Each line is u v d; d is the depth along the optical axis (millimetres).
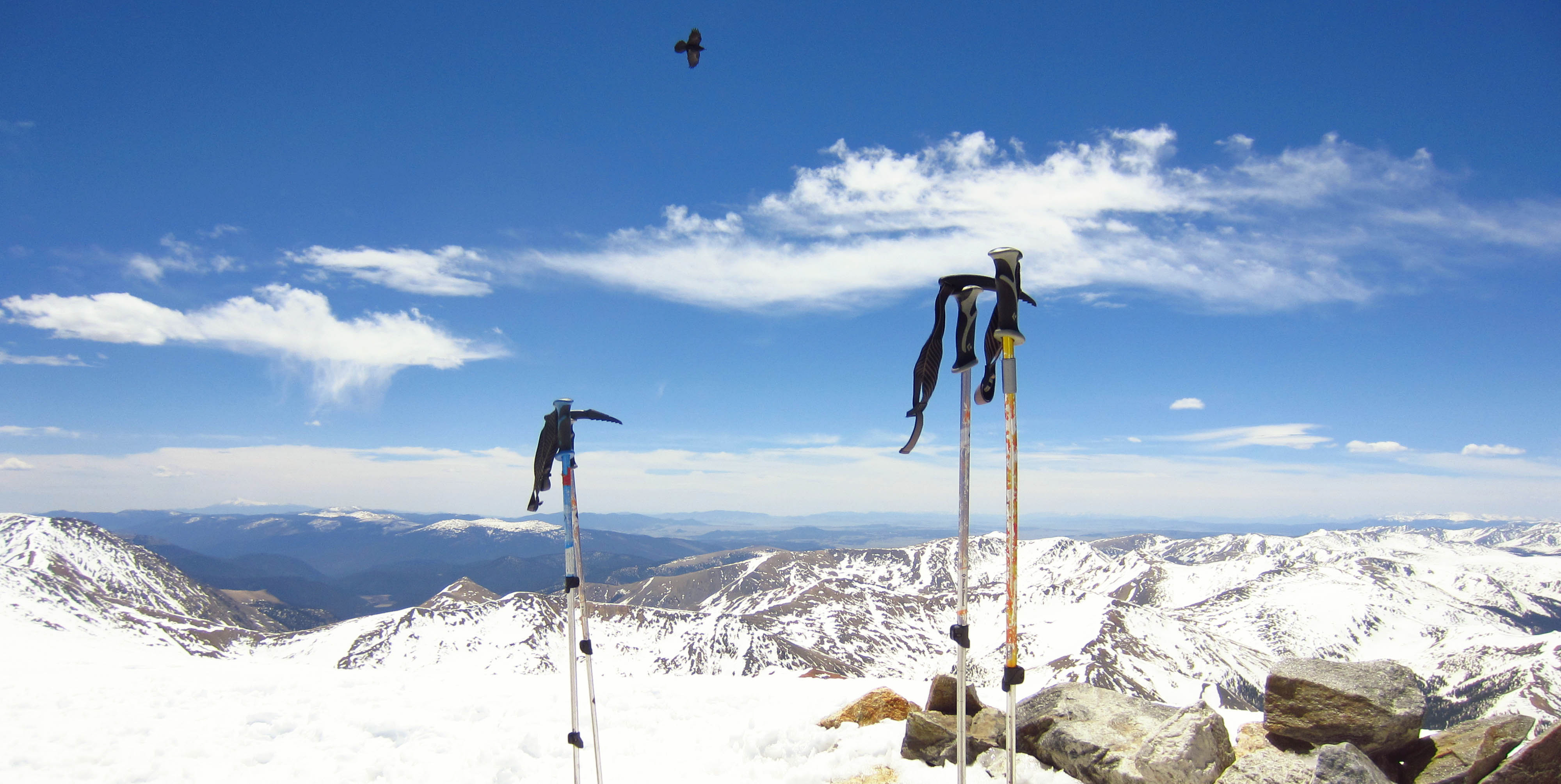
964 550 7906
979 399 7801
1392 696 9906
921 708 15352
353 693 20172
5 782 13641
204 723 17078
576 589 9773
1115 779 10250
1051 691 12547
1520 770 8555
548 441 10086
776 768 12617
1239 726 14086
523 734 15633
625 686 20766
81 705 18734
